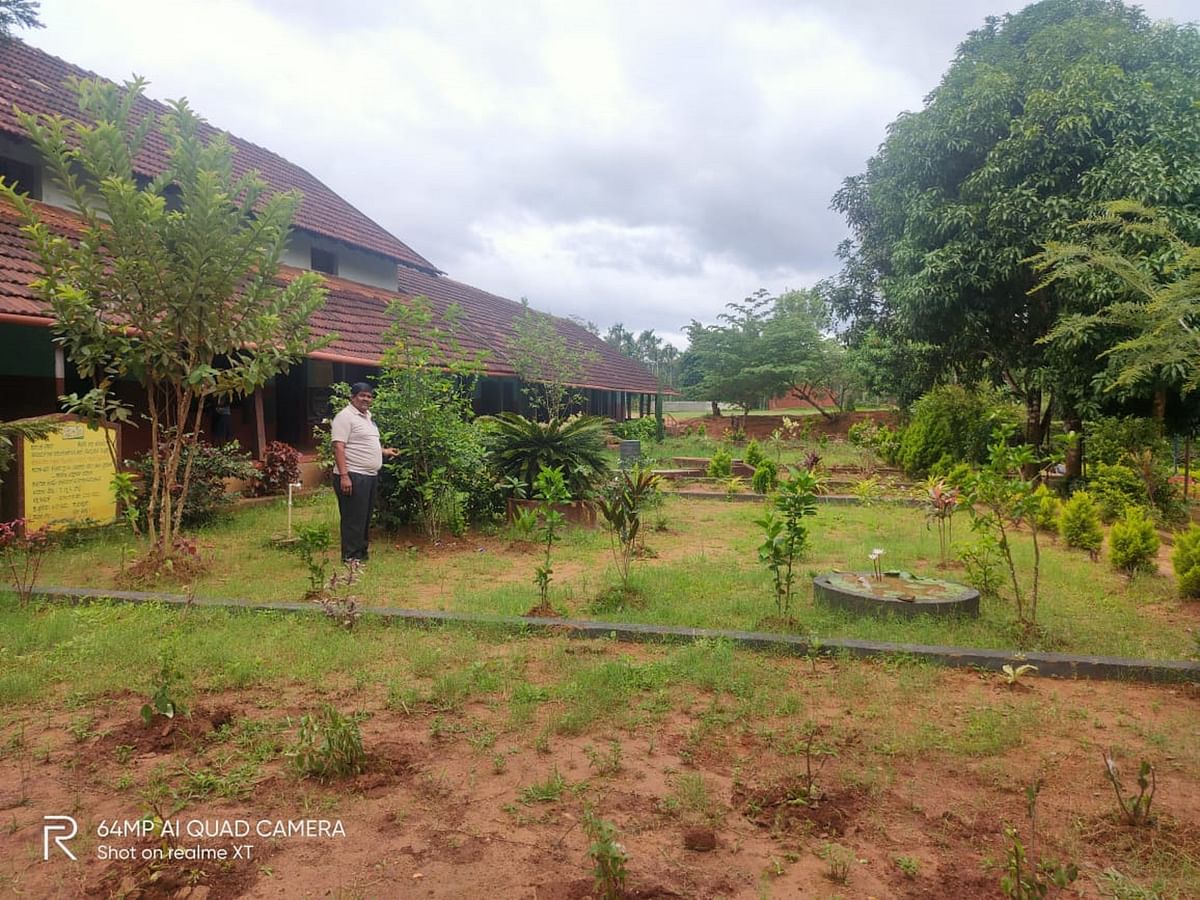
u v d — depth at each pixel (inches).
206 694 152.9
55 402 418.0
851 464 790.5
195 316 257.4
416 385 351.6
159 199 243.1
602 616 215.2
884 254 721.0
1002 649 184.5
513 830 104.7
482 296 1087.6
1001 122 554.9
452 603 230.7
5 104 423.5
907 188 611.8
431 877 93.7
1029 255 520.7
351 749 118.9
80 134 239.0
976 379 726.5
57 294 238.4
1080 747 135.4
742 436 1151.6
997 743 133.3
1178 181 452.1
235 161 637.9
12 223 396.5
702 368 1497.3
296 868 95.3
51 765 123.0
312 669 165.3
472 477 365.1
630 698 152.9
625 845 100.8
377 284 726.5
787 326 1397.6
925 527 392.8
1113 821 109.3
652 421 1173.7
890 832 106.0
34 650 177.6
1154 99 496.7
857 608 221.6
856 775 120.8
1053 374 536.4
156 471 267.1
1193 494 624.1
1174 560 264.7
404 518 350.3
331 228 646.5
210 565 278.1
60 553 295.9
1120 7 632.4
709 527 408.2
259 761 124.3
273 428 531.5
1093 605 246.1
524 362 799.7
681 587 257.3
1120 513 439.5
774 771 123.0
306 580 256.7
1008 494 217.2
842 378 1525.6
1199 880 94.2
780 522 215.6
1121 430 493.0
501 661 172.2
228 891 90.7
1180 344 212.2
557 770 122.3
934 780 121.8
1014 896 81.4
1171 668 168.9
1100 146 500.1
